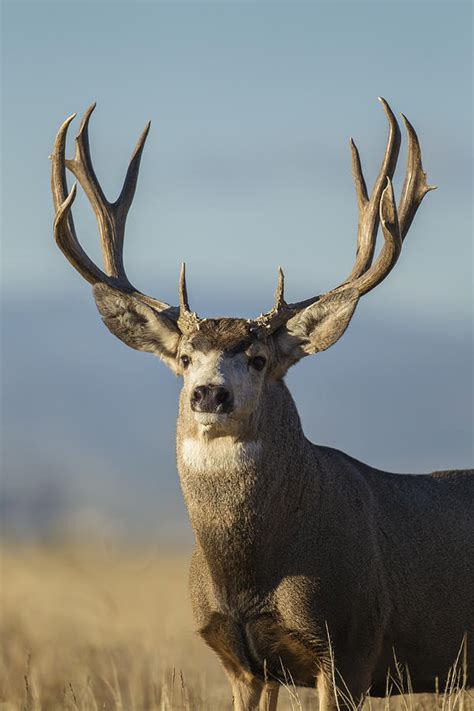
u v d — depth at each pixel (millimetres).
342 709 30359
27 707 36000
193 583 31469
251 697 31922
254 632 30594
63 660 42594
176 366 31844
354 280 32406
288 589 30156
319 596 30188
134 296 33375
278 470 30344
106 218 34500
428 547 32219
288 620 30188
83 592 56188
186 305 31797
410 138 33594
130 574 65312
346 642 30594
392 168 33281
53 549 88688
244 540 30141
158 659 42281
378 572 31281
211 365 29875
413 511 32531
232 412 29703
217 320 31062
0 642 45281
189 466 30578
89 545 79688
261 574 30234
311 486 30781
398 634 31750
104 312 32156
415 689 32812
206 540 30469
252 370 30312
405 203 33562
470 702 33500
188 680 38469
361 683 30859
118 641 46562
